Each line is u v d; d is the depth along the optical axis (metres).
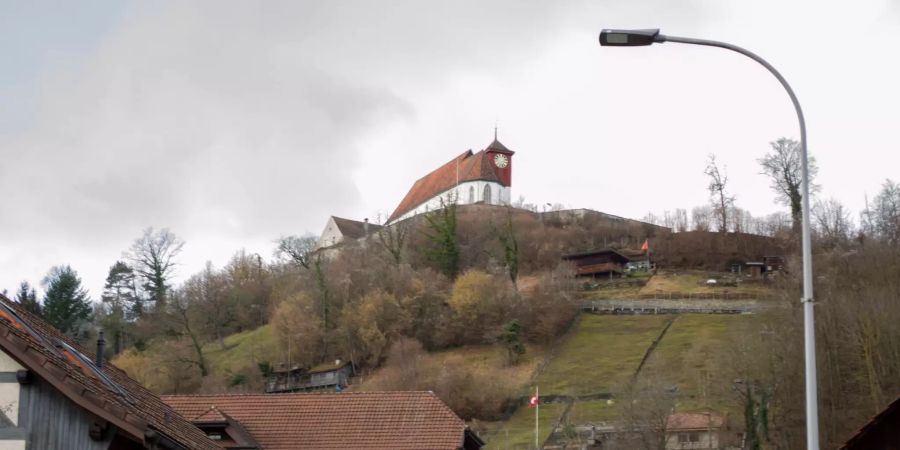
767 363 92.75
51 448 26.03
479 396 125.25
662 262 190.25
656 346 143.75
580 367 139.62
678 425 97.88
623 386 116.12
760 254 184.88
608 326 156.12
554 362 143.75
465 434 51.78
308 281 178.50
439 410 52.84
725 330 145.50
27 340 26.77
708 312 157.12
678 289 172.50
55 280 154.12
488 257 192.88
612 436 102.19
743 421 95.69
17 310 32.91
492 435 114.94
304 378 148.50
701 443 97.06
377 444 51.00
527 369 142.62
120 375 36.78
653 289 173.75
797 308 97.69
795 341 88.62
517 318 154.50
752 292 162.50
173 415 36.59
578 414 119.62
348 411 53.38
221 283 184.62
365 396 54.31
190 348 148.88
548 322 153.25
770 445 84.00
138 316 168.88
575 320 159.75
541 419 120.69
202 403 54.28
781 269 167.75
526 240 197.12
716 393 110.44
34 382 26.28
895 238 144.00
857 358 88.69
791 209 179.75
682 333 147.50
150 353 146.38
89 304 156.12
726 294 162.00
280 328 157.38
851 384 86.69
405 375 134.00
